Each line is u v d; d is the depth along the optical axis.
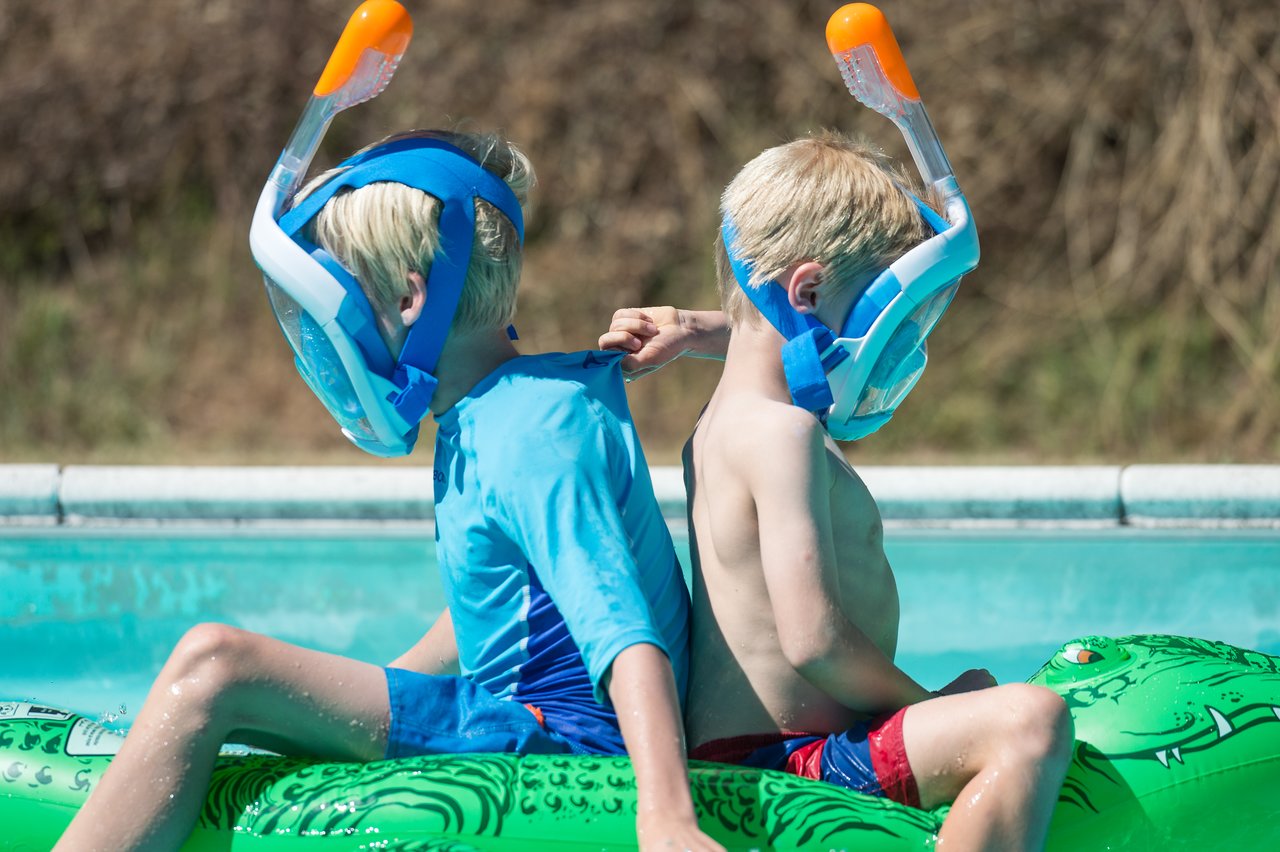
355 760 4.68
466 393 5.04
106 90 17.92
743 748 4.91
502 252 5.04
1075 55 16.75
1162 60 16.27
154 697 4.45
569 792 4.46
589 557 4.47
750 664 4.91
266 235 4.79
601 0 18.27
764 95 17.59
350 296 4.77
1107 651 5.43
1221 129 15.63
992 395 15.20
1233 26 15.92
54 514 10.08
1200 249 15.33
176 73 17.95
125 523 10.01
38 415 15.46
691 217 17.16
